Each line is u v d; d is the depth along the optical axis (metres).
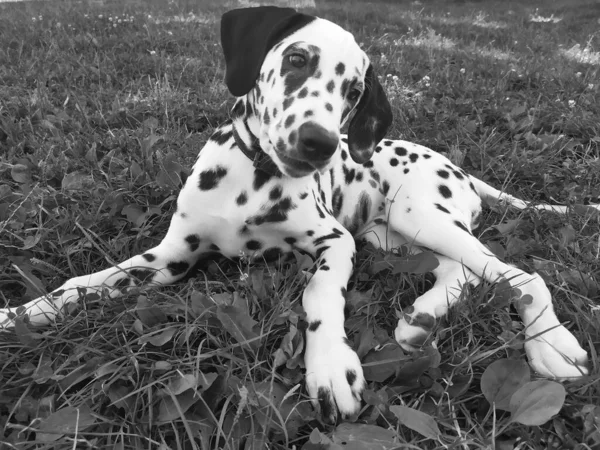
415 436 0.37
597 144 0.89
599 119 0.96
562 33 2.11
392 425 0.37
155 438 0.36
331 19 2.00
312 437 0.34
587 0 3.15
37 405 0.37
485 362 0.43
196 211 0.53
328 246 0.53
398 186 0.63
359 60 0.49
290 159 0.44
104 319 0.45
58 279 0.52
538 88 1.19
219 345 0.42
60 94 0.98
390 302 0.51
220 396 0.38
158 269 0.53
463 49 1.58
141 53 1.28
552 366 0.42
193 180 0.54
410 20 2.12
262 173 0.52
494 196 0.70
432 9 2.76
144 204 0.65
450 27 2.06
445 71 1.26
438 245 0.56
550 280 0.54
